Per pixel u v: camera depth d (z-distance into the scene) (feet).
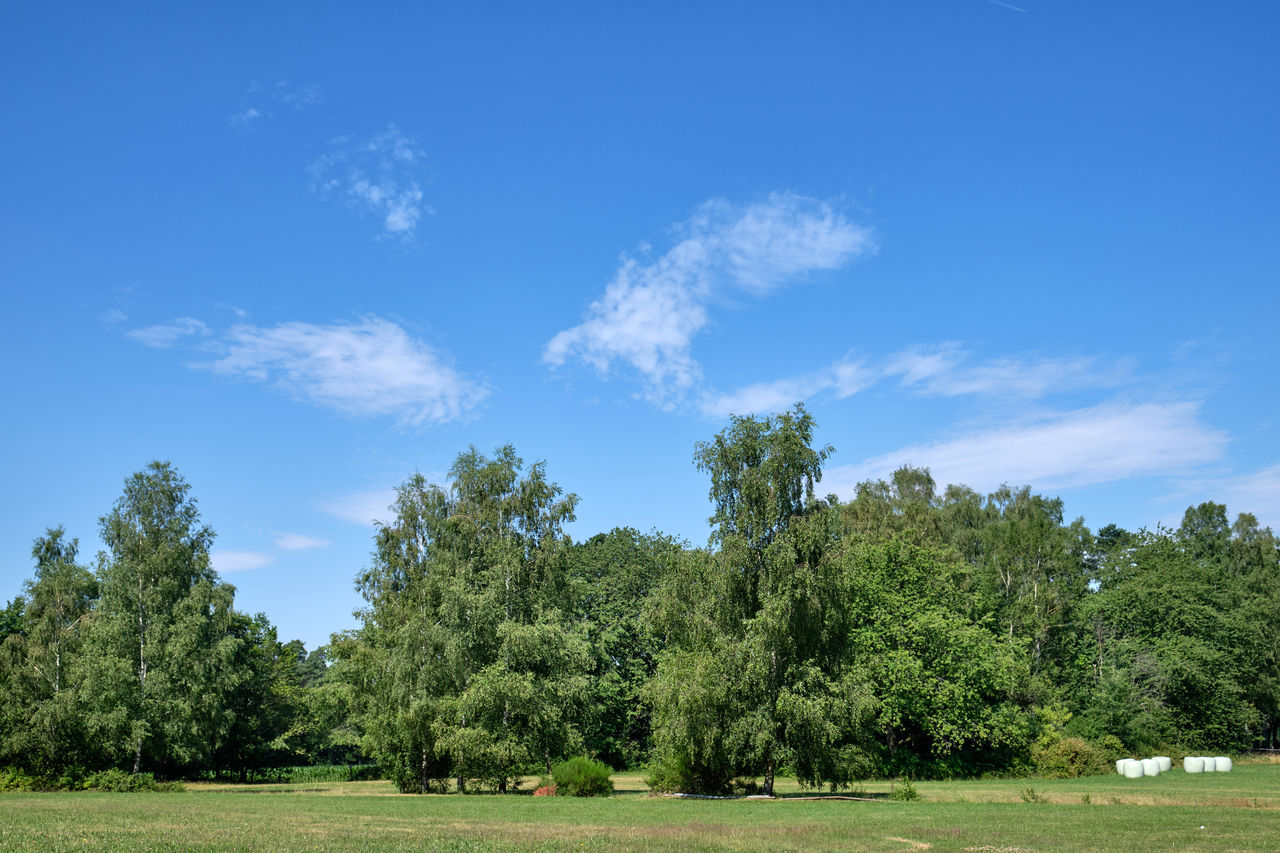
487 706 152.76
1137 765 176.45
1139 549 291.58
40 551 220.02
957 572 234.58
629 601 258.78
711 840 75.61
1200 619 246.68
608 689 234.79
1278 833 81.20
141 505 204.44
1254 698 264.52
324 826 87.66
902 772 190.70
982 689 197.16
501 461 186.70
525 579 175.32
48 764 188.44
